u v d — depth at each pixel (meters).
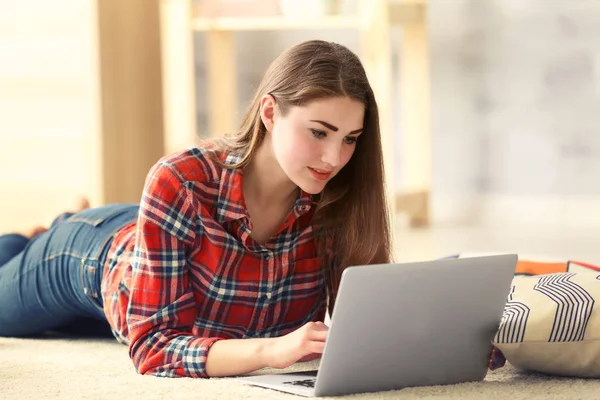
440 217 6.27
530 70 6.35
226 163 2.08
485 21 6.41
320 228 2.18
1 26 4.41
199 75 6.82
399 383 1.87
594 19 6.21
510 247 4.72
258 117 2.04
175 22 5.34
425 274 1.75
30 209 4.44
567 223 5.77
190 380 1.94
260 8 5.23
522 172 6.41
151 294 2.03
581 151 6.29
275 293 2.17
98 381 1.97
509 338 1.97
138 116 4.62
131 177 4.57
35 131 4.40
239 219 2.07
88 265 2.46
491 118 6.45
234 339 1.99
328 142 1.92
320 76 1.89
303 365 2.19
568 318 1.94
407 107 5.98
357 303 1.70
